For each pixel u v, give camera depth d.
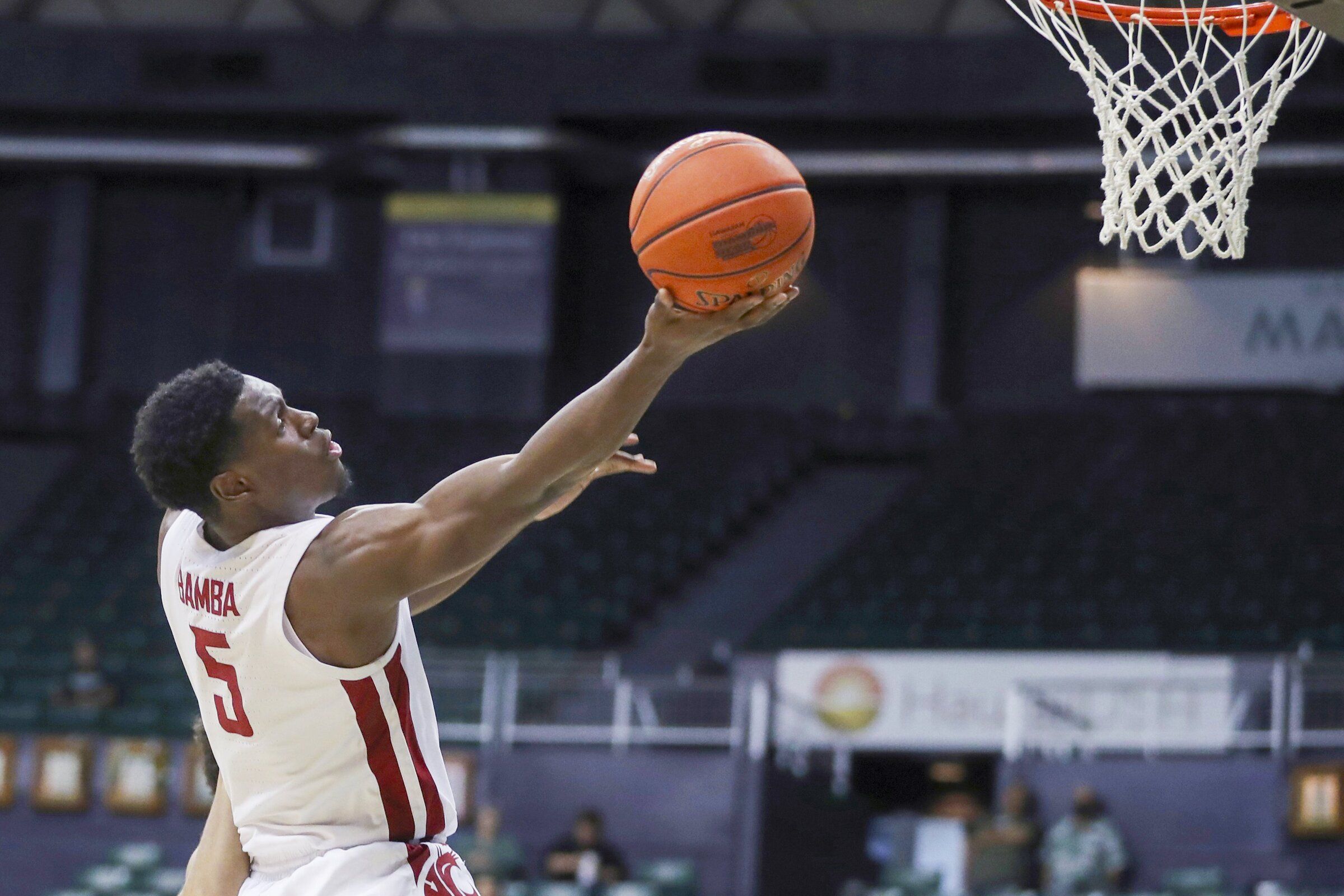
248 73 18.23
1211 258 17.66
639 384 2.24
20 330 19.70
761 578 17.12
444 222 18.52
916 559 16.47
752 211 2.30
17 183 19.86
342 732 2.39
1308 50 3.94
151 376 19.67
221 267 19.75
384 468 17.81
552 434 2.25
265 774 2.45
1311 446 16.97
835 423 18.41
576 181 19.03
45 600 16.50
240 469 2.42
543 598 16.52
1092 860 10.84
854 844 13.34
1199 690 12.23
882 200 18.92
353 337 19.52
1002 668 13.15
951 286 18.69
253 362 19.61
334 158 18.75
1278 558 15.59
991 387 18.52
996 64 17.06
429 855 2.45
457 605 16.34
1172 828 11.73
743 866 12.17
